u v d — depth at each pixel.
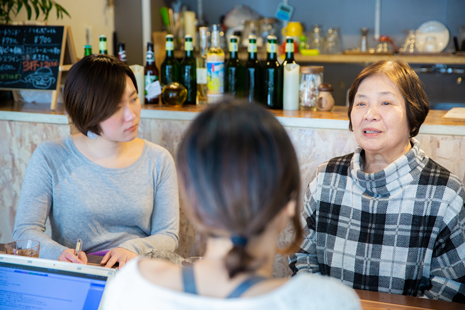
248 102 0.54
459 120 1.56
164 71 2.10
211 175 0.49
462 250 1.20
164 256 1.06
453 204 1.21
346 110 1.90
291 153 0.51
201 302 0.47
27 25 2.11
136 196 1.42
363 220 1.30
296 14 3.54
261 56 3.30
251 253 0.51
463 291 1.18
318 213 1.38
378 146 1.25
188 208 0.53
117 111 1.27
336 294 0.49
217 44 2.06
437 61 3.07
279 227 0.54
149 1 3.06
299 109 1.95
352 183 1.33
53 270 0.84
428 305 1.01
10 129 1.93
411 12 3.35
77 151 1.39
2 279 0.86
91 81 1.24
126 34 3.15
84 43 2.83
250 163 0.49
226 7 3.63
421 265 1.25
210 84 1.97
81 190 1.36
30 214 1.33
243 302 0.47
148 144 1.49
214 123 0.51
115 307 0.53
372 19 3.42
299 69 1.92
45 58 2.04
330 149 1.68
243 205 0.48
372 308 0.99
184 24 3.37
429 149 1.56
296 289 0.48
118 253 1.22
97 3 2.95
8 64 2.09
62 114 1.85
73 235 1.38
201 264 0.53
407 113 1.25
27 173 1.37
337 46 3.40
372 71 1.28
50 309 0.83
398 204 1.26
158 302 0.49
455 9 3.25
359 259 1.30
